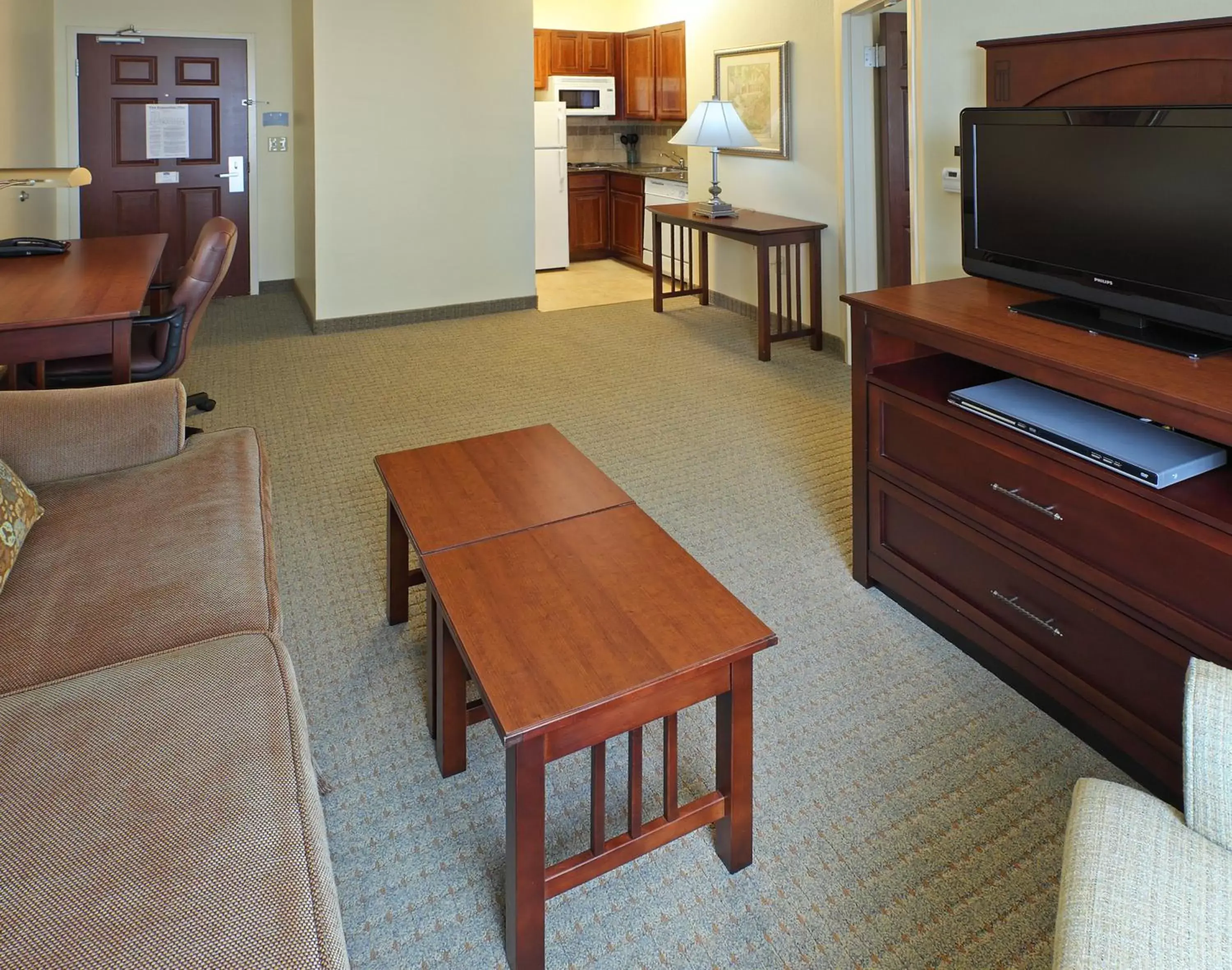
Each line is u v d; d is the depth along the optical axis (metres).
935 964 1.29
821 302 4.70
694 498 2.90
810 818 1.57
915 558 2.15
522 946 1.23
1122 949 0.83
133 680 1.21
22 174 2.98
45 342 2.39
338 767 1.71
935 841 1.51
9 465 1.80
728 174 5.40
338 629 2.18
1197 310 1.62
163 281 4.04
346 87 4.97
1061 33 2.37
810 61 4.49
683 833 1.37
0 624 1.36
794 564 2.47
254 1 6.00
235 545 1.62
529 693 1.20
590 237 7.90
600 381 4.22
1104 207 1.79
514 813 1.18
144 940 0.80
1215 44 1.98
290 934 0.82
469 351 4.82
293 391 4.12
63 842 0.91
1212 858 0.93
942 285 2.32
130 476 1.88
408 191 5.29
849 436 3.45
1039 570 1.76
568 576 1.50
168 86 5.91
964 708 1.86
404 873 1.46
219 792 0.99
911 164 3.09
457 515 1.75
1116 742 1.64
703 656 1.28
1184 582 1.45
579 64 7.28
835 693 1.92
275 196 6.35
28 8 4.95
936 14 2.87
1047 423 1.72
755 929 1.35
